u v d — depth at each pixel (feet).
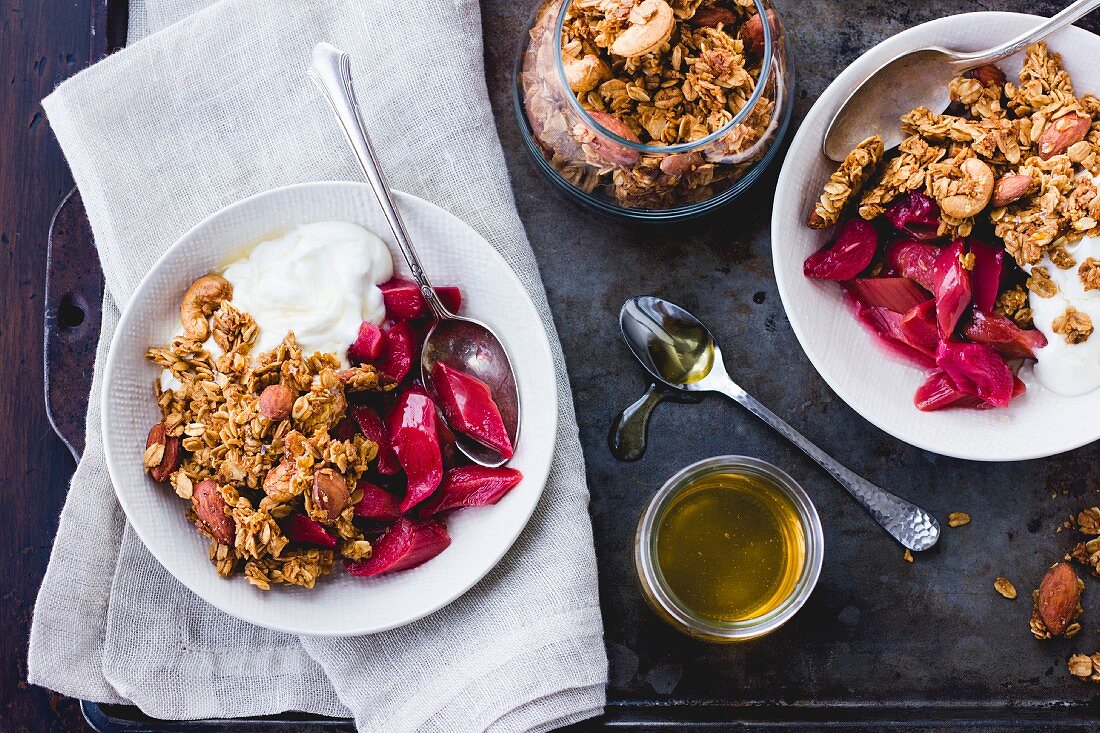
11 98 2.39
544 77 2.11
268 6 2.24
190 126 2.25
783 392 2.27
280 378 2.08
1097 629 2.26
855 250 2.15
